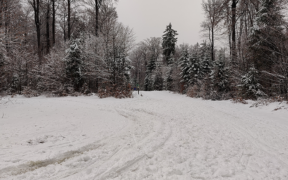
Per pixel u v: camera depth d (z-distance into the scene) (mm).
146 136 4410
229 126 5652
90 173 2570
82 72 17078
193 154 3367
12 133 4309
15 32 9102
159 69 31109
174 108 9305
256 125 5773
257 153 3559
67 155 3160
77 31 20422
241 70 13117
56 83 16547
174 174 2633
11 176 2375
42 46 25531
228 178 2566
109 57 16703
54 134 4336
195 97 16234
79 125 5445
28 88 16766
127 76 18703
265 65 11180
